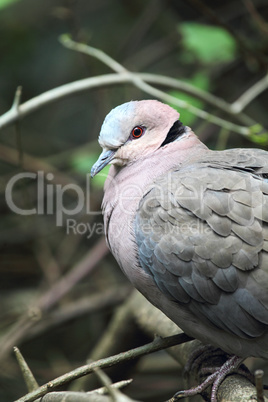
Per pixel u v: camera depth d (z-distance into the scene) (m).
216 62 11.38
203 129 11.48
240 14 12.43
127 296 11.15
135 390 10.75
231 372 6.55
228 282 6.16
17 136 8.92
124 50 12.81
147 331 8.58
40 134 13.07
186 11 13.17
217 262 6.17
